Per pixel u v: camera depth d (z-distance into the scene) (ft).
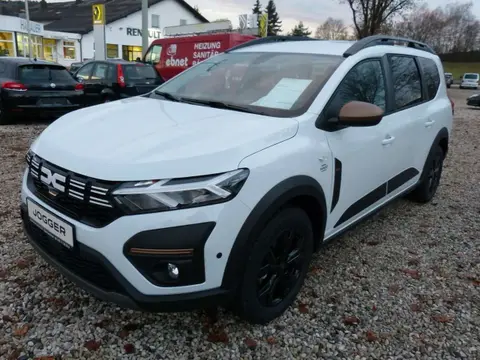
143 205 6.47
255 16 44.34
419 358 7.73
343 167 9.25
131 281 6.68
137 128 7.88
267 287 7.93
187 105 9.68
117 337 7.80
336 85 9.24
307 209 8.84
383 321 8.70
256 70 10.58
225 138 7.32
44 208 7.52
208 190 6.60
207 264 6.73
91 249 6.81
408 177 13.08
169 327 8.11
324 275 10.35
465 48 202.49
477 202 16.48
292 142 7.96
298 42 12.04
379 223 13.92
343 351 7.80
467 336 8.38
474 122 43.14
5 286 9.07
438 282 10.33
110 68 34.63
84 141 7.49
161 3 116.16
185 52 41.14
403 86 12.23
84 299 8.77
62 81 28.14
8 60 27.43
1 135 24.11
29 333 7.75
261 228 7.18
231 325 8.25
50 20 136.36
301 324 8.45
